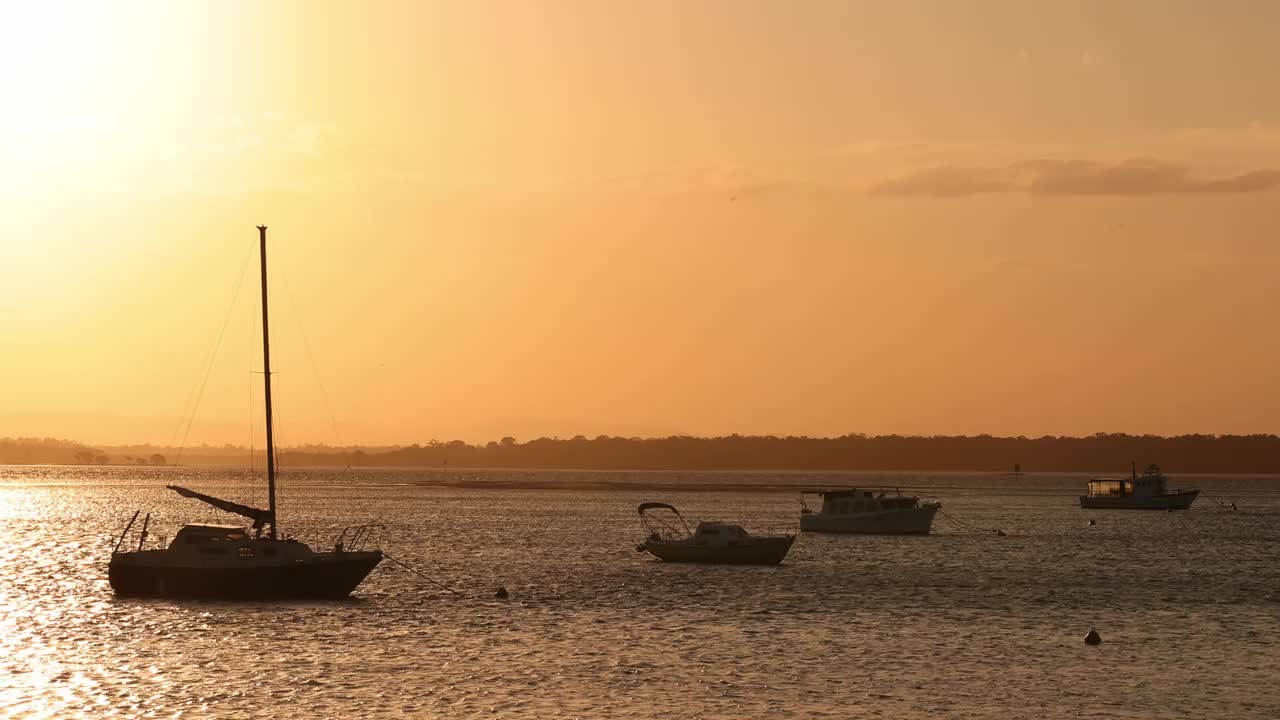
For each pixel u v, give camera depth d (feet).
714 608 422.00
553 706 268.41
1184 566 604.49
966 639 359.25
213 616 383.45
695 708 268.21
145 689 279.69
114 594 426.51
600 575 532.73
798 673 305.53
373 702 269.64
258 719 254.27
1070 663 322.55
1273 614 419.54
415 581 499.51
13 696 272.10
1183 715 267.80
